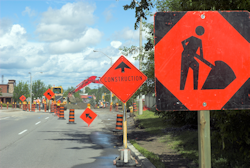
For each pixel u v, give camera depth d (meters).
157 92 2.46
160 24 2.48
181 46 2.46
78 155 8.16
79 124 18.69
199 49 2.45
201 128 2.49
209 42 2.45
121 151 6.92
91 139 11.51
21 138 11.72
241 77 2.45
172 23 2.47
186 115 11.12
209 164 2.49
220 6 4.70
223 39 2.46
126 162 6.74
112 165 6.89
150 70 10.08
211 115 5.58
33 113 35.03
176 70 2.46
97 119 23.56
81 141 10.95
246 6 4.38
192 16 2.46
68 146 9.77
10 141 10.88
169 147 8.62
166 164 6.44
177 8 8.36
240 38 2.46
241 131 5.07
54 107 35.16
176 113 11.61
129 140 10.09
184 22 2.46
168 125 13.59
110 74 6.53
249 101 2.45
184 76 2.45
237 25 2.46
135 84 6.54
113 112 36.97
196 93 2.45
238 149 6.23
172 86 2.46
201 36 2.46
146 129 13.63
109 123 19.59
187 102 2.45
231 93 2.45
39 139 11.44
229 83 2.45
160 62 2.46
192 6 5.47
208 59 2.45
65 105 45.12
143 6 6.16
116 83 6.55
